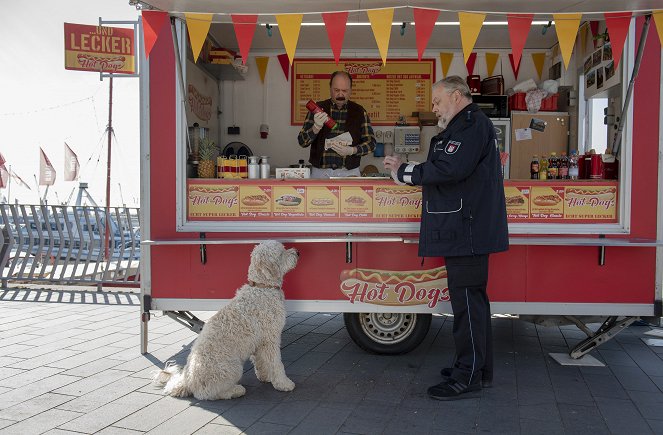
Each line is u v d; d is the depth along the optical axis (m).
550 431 3.16
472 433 3.14
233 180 4.24
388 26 3.70
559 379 4.06
